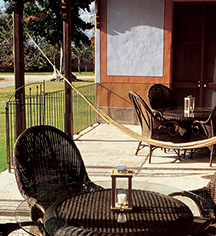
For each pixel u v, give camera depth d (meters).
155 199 2.01
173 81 7.55
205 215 1.94
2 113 12.14
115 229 1.64
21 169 2.30
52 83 23.12
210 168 4.46
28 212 2.01
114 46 7.50
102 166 4.57
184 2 7.28
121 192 2.14
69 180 2.66
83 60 31.77
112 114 7.69
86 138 6.36
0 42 25.17
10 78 26.23
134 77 7.51
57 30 22.45
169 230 1.62
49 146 2.60
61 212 1.84
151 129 4.68
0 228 1.92
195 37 7.38
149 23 7.30
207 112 5.05
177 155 5.14
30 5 20.19
